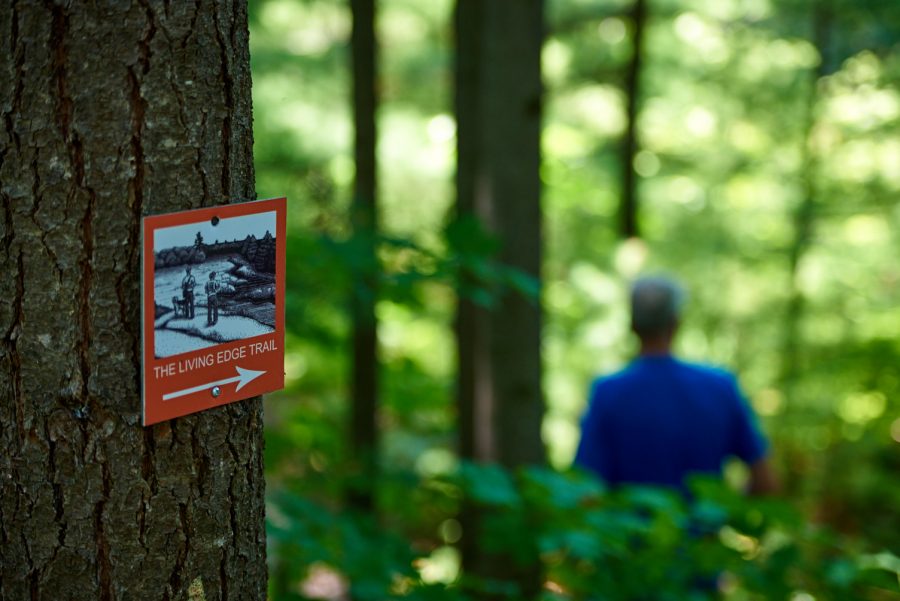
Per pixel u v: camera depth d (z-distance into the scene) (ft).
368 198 15.01
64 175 3.86
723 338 31.76
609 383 10.47
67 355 3.97
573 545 8.18
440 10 29.86
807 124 27.96
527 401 12.84
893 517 27.27
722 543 8.55
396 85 30.19
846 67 26.66
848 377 29.73
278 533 7.91
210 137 4.04
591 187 32.78
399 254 10.03
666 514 8.41
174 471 4.14
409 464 19.95
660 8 27.78
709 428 10.30
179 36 3.91
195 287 4.03
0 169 3.89
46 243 3.90
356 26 14.73
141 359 3.99
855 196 28.22
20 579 4.14
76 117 3.83
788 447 29.94
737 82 28.66
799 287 29.73
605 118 32.94
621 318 30.99
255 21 19.40
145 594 4.16
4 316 3.98
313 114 23.85
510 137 12.15
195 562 4.24
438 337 29.91
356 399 15.69
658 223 32.12
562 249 32.89
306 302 9.99
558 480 8.54
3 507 4.12
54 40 3.80
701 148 30.50
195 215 3.98
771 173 29.58
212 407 4.21
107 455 4.04
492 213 12.28
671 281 10.52
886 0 24.36
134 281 3.96
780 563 8.49
